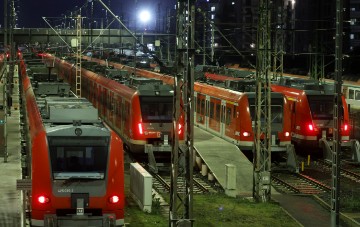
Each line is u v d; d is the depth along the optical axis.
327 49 121.62
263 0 41.19
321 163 60.38
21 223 33.53
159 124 55.94
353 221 38.91
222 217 37.91
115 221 30.75
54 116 34.50
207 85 69.50
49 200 30.23
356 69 129.38
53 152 30.72
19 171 49.56
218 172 50.09
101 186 30.55
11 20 103.81
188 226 29.41
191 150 29.36
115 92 65.56
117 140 31.33
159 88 56.81
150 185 38.19
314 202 43.72
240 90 61.38
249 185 47.84
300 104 62.38
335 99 26.23
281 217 38.69
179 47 28.81
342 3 25.89
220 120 63.00
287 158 56.28
